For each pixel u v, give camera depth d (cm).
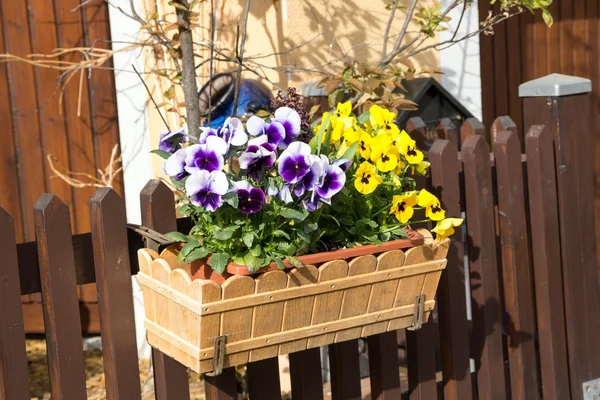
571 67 556
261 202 224
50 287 236
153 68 425
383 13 438
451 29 470
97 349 496
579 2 555
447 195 321
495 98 528
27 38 462
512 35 532
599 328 383
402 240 253
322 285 237
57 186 479
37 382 453
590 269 377
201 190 218
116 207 244
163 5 407
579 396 375
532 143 353
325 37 420
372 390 318
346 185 253
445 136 384
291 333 238
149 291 244
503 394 351
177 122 420
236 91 351
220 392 268
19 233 484
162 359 258
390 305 256
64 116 469
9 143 476
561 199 364
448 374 339
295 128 239
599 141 571
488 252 339
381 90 351
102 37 452
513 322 354
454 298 331
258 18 405
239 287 223
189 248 232
